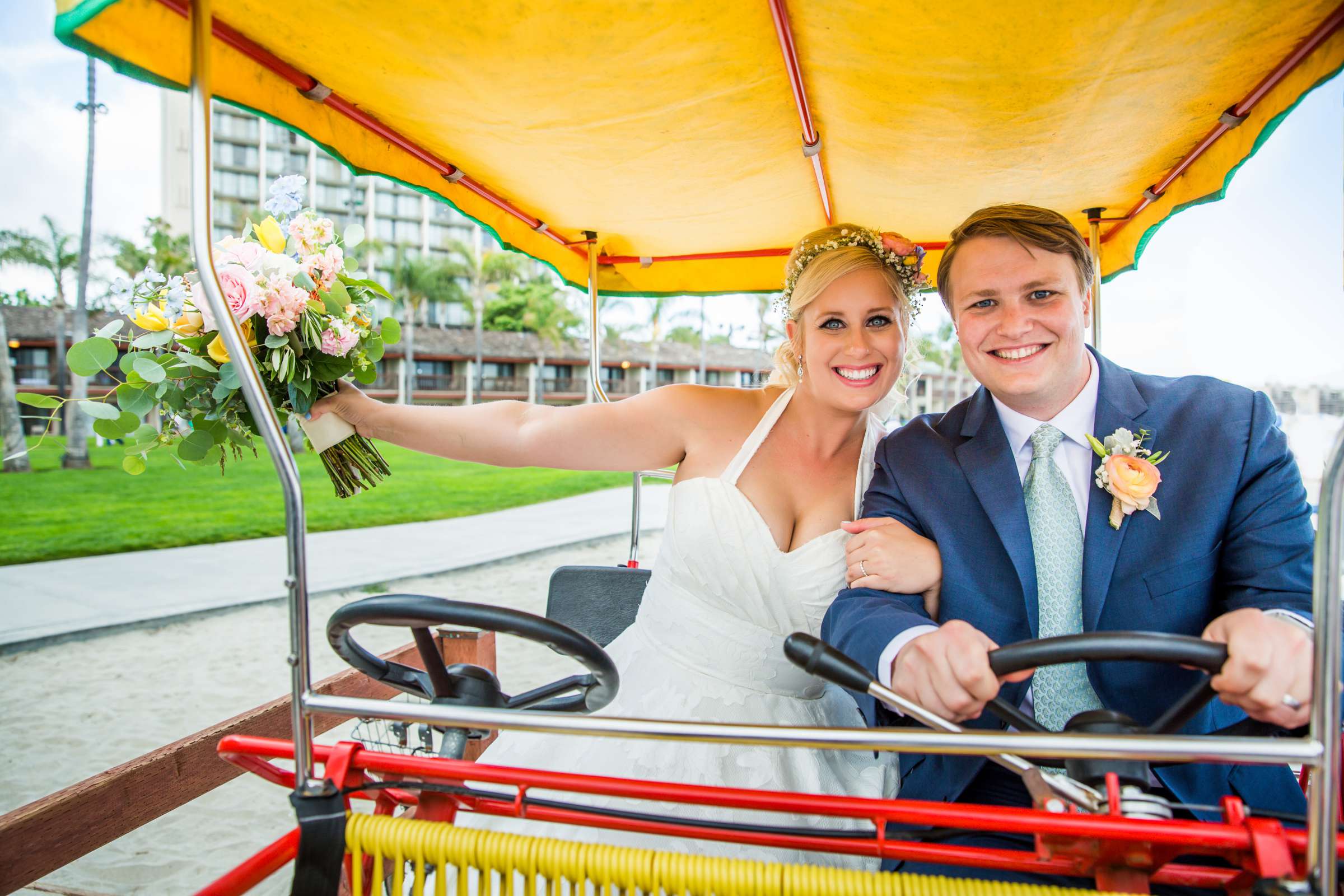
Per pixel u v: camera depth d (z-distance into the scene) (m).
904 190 2.50
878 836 1.11
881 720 1.84
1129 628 1.56
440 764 1.20
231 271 1.58
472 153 2.17
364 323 1.85
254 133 68.38
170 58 1.40
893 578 1.67
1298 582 1.48
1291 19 1.39
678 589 2.07
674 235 3.00
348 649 1.35
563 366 55.31
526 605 8.22
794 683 2.02
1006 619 1.67
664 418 2.18
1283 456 1.58
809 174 2.41
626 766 1.83
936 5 1.38
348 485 1.93
